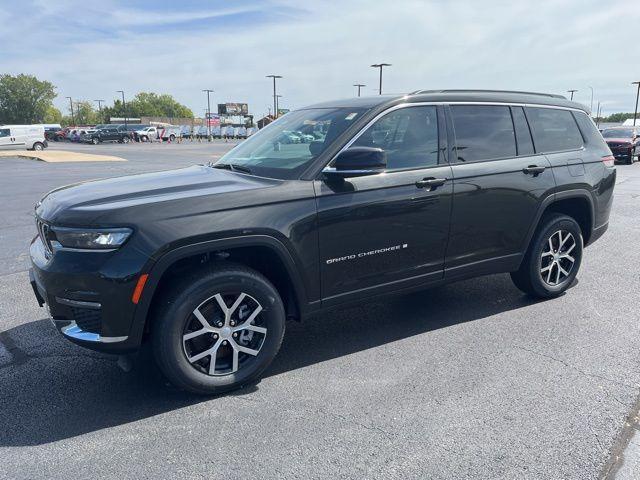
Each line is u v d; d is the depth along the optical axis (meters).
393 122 3.95
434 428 3.04
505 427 3.04
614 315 4.74
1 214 9.88
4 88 128.12
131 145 53.12
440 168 4.08
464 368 3.76
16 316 4.78
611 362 3.82
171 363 3.21
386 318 4.71
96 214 3.04
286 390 3.49
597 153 5.25
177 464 2.75
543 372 3.68
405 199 3.87
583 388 3.46
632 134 24.72
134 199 3.23
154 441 2.95
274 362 3.91
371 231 3.77
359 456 2.80
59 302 3.11
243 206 3.29
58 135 63.81
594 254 6.97
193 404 3.34
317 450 2.85
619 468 2.69
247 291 3.39
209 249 3.19
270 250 3.43
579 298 5.19
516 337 4.28
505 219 4.50
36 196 12.27
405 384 3.54
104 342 3.09
